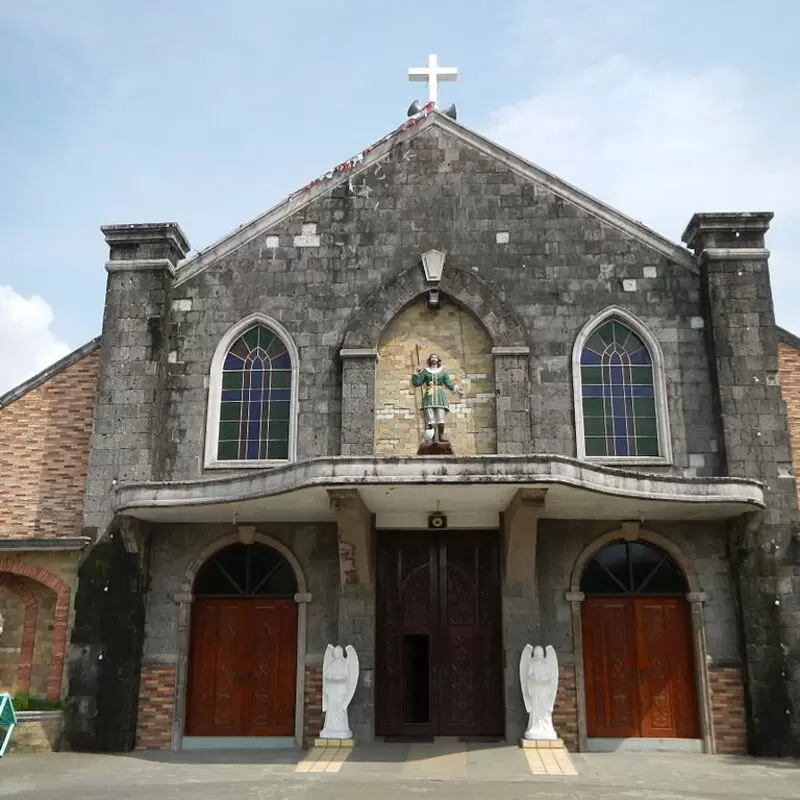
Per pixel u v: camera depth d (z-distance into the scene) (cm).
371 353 1764
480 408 1755
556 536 1711
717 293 1764
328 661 1605
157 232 1841
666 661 1681
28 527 1778
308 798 1173
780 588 1627
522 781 1314
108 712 1619
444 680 1683
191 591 1717
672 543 1705
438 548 1745
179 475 1747
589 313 1797
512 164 1878
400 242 1844
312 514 1672
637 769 1434
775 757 1560
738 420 1705
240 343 1833
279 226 1870
